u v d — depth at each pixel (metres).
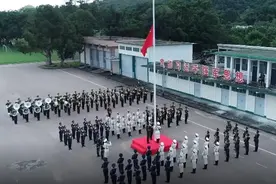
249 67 31.19
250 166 20.25
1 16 98.50
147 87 43.47
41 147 24.00
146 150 21.94
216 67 35.34
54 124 29.42
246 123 28.27
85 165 20.81
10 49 96.31
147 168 20.03
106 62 56.50
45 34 59.81
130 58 49.47
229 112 31.69
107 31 71.25
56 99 33.53
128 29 67.50
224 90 33.59
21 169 20.38
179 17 58.59
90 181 18.66
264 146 23.47
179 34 58.16
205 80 34.25
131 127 26.48
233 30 65.62
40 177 19.23
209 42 59.72
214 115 31.25
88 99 33.59
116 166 20.48
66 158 21.97
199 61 56.72
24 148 23.84
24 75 54.59
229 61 34.38
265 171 19.52
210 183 18.08
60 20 59.88
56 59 75.69
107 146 21.47
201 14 59.97
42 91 42.25
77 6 84.25
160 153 20.47
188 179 18.67
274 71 29.34
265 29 62.44
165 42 46.44
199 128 27.50
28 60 75.12
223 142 24.25
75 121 30.06
